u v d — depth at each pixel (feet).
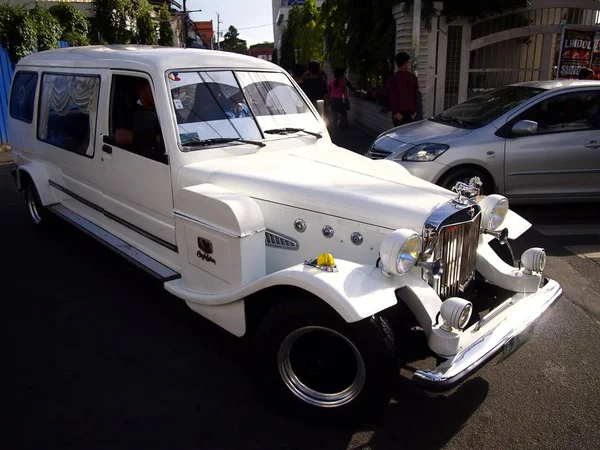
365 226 9.71
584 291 14.83
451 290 10.05
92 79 14.33
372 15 43.70
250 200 10.34
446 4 34.09
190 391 10.52
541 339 12.46
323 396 9.36
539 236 19.11
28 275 15.83
